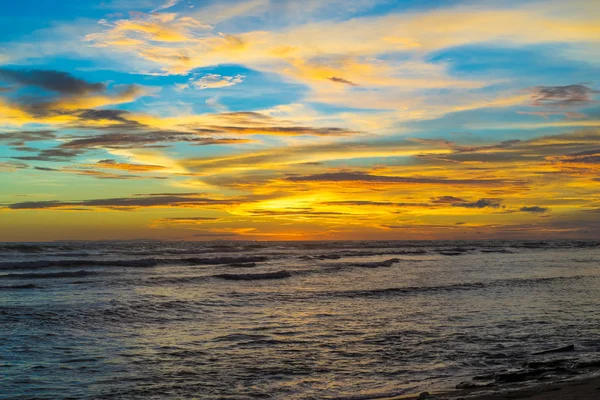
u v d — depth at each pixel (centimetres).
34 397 748
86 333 1208
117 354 1023
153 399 751
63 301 1689
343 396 770
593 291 2162
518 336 1227
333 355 1044
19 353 1003
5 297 1794
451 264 4031
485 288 2241
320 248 7325
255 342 1158
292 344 1141
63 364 938
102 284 2239
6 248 4394
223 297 1917
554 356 1021
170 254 4753
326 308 1673
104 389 795
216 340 1174
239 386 824
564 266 3828
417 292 2095
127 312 1497
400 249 7219
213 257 4256
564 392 679
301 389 811
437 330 1302
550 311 1608
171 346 1103
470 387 787
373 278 2784
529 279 2670
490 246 9200
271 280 2652
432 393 763
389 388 815
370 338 1206
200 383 838
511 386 768
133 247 6188
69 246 5672
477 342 1162
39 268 3073
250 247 7238
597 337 1216
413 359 1012
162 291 2055
